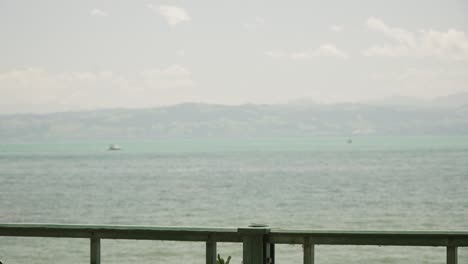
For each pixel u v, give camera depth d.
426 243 7.70
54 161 175.25
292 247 30.00
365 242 7.84
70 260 27.98
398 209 54.75
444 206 56.47
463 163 128.62
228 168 128.12
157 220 50.97
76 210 59.03
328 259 26.95
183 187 83.81
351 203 60.66
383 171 108.81
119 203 64.81
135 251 29.44
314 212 53.69
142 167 137.25
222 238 8.14
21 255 29.23
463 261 25.22
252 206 59.81
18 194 76.19
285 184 85.69
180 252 29.14
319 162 145.25
